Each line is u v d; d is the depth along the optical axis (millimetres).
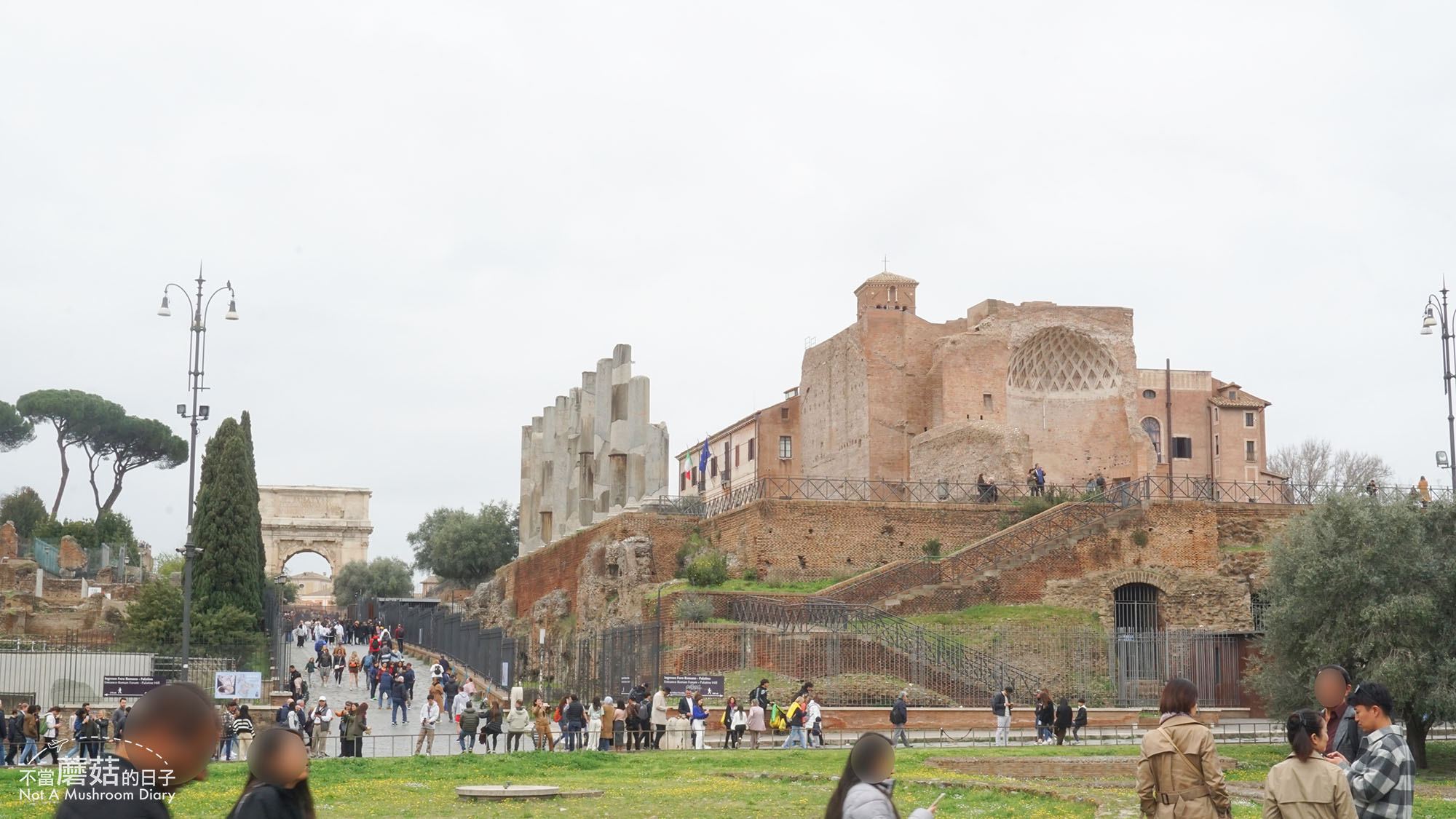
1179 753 10789
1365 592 36062
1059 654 46406
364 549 138750
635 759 31156
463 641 70500
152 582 59125
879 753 8641
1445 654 34969
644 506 60719
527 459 85062
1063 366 71562
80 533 99625
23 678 44812
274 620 61125
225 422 60750
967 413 68375
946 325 72625
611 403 67438
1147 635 47094
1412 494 39156
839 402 75125
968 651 44531
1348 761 11695
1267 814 10414
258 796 7281
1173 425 88312
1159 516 53188
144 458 119312
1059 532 52594
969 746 35750
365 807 21531
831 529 53969
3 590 70688
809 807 21266
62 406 112438
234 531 59219
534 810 21156
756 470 82812
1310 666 36812
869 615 45562
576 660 59250
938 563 50812
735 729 36406
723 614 47281
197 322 44438
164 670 46312
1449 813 21953
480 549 106625
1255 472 88250
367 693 58375
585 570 60562
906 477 70500
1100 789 24078
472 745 36594
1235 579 53031
